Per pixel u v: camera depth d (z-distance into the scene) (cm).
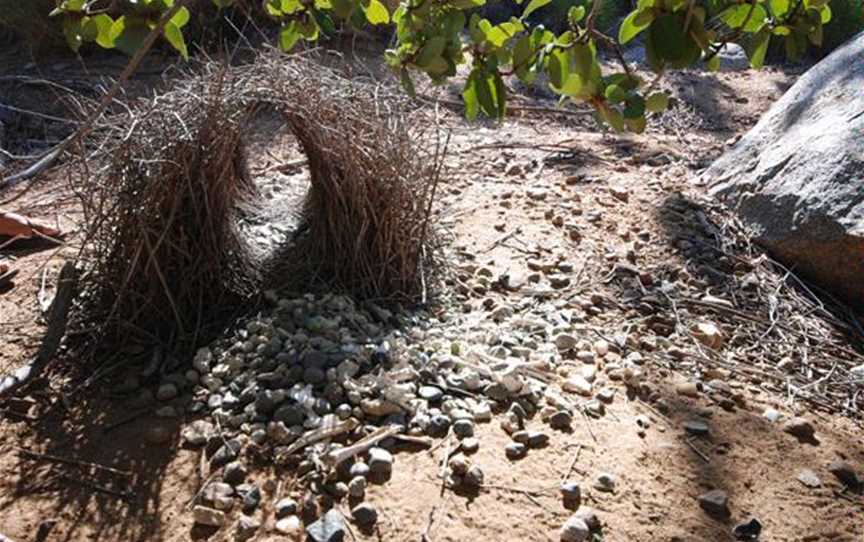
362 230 303
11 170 456
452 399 256
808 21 158
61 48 663
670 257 373
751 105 670
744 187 409
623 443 247
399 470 231
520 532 213
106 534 215
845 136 371
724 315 335
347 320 291
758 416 272
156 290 285
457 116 557
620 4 796
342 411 246
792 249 363
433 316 311
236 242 307
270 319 289
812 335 328
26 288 323
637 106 150
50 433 249
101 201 280
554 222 394
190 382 267
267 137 481
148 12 162
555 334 301
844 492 241
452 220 388
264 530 213
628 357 295
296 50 468
